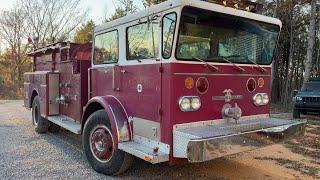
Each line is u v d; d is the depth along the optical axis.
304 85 12.45
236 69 4.64
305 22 20.84
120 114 4.70
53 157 5.77
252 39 4.83
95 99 5.05
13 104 15.60
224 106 4.51
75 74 6.16
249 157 5.99
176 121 4.04
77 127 5.81
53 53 7.25
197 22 4.12
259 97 4.98
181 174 4.96
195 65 4.18
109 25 5.10
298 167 5.48
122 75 4.82
